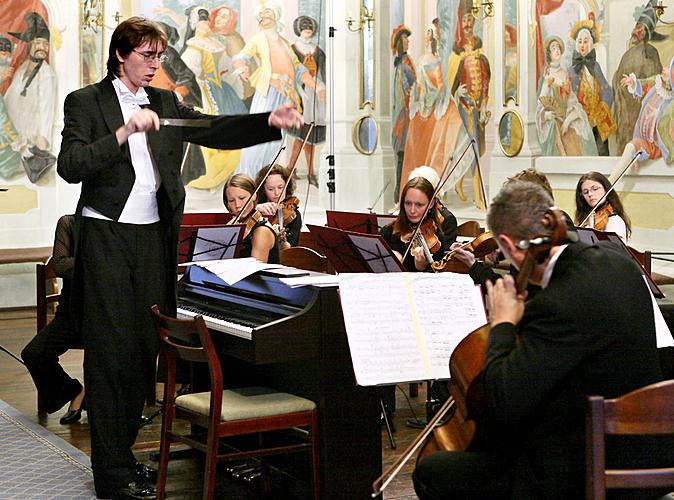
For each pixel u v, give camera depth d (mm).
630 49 7367
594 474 2367
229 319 4016
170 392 3957
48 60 9508
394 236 5676
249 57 10289
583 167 7848
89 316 4133
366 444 3883
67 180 3945
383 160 10375
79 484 4395
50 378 5480
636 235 7434
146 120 3842
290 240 6500
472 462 2885
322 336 3789
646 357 2631
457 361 2984
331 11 10547
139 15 9805
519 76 8445
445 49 9398
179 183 4203
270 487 4234
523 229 2705
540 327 2596
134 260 4148
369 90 10453
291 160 10523
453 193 9391
